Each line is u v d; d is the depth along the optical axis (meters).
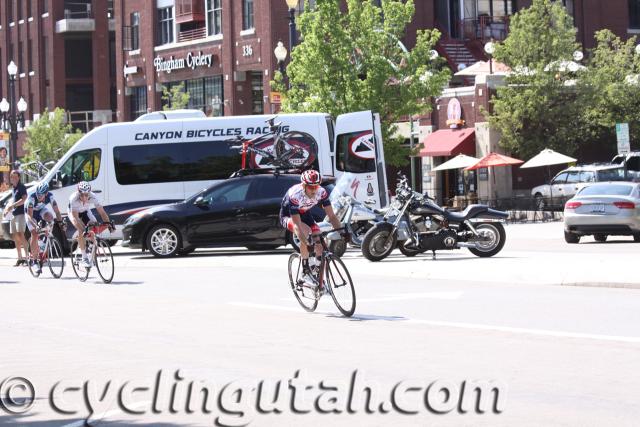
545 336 22.39
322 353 20.84
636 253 44.78
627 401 15.92
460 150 95.75
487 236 43.16
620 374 18.02
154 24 119.88
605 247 50.69
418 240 42.50
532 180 96.69
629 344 21.11
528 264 37.31
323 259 26.91
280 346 21.84
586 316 25.42
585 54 118.44
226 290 33.88
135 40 122.94
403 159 84.94
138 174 57.06
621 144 66.75
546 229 70.50
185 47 115.31
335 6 82.31
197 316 27.19
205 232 49.81
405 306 28.23
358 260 43.78
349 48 82.06
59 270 40.97
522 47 94.88
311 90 83.06
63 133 125.38
